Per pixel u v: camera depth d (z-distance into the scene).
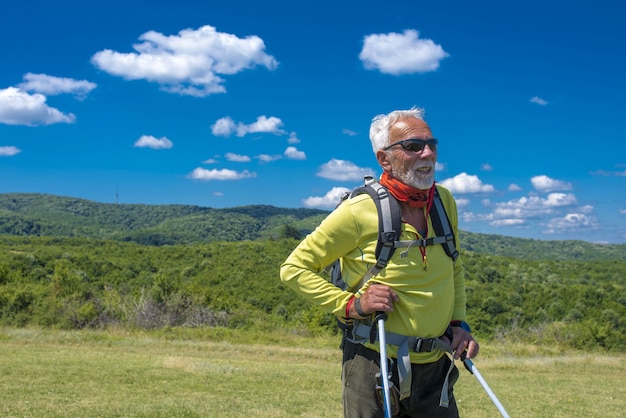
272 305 44.19
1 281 40.06
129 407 7.61
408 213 2.69
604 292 45.81
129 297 26.75
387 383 2.44
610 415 8.91
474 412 8.62
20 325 24.31
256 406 8.28
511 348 21.02
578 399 10.36
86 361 12.23
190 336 21.42
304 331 25.80
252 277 51.78
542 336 26.03
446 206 2.83
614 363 16.55
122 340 17.86
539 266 70.25
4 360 11.73
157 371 11.20
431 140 2.65
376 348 2.64
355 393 2.69
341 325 2.78
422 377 2.68
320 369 13.15
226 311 27.70
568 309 42.22
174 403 8.11
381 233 2.62
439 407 2.72
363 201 2.68
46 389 8.73
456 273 2.93
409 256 2.63
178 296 26.38
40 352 14.03
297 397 9.24
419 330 2.63
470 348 2.70
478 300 41.97
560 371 15.16
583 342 25.03
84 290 27.83
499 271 59.06
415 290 2.63
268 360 15.62
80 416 6.93
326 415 7.87
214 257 58.88
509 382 12.63
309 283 2.73
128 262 56.16
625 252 171.50
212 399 8.69
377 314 2.59
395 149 2.65
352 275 2.74
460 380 12.72
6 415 6.79
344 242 2.69
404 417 2.80
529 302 43.56
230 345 18.16
